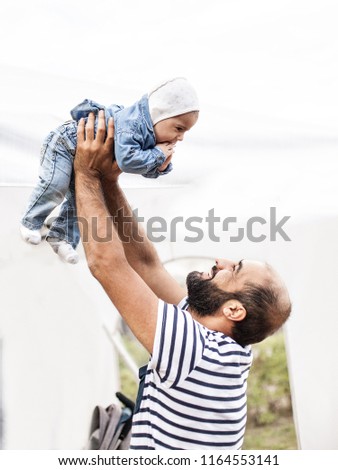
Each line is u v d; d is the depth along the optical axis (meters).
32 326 4.61
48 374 4.72
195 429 2.30
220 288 2.52
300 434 4.70
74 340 4.87
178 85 2.54
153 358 2.20
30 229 2.73
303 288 4.62
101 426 4.38
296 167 3.94
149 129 2.50
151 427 2.36
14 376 4.57
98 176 2.42
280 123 3.87
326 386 4.71
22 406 4.61
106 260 2.25
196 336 2.27
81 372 4.94
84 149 2.37
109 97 3.45
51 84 3.37
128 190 4.04
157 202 4.08
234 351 2.37
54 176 2.63
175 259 4.75
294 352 4.70
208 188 3.98
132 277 2.26
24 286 4.46
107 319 5.05
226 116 3.81
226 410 2.33
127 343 8.17
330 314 4.66
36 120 3.33
